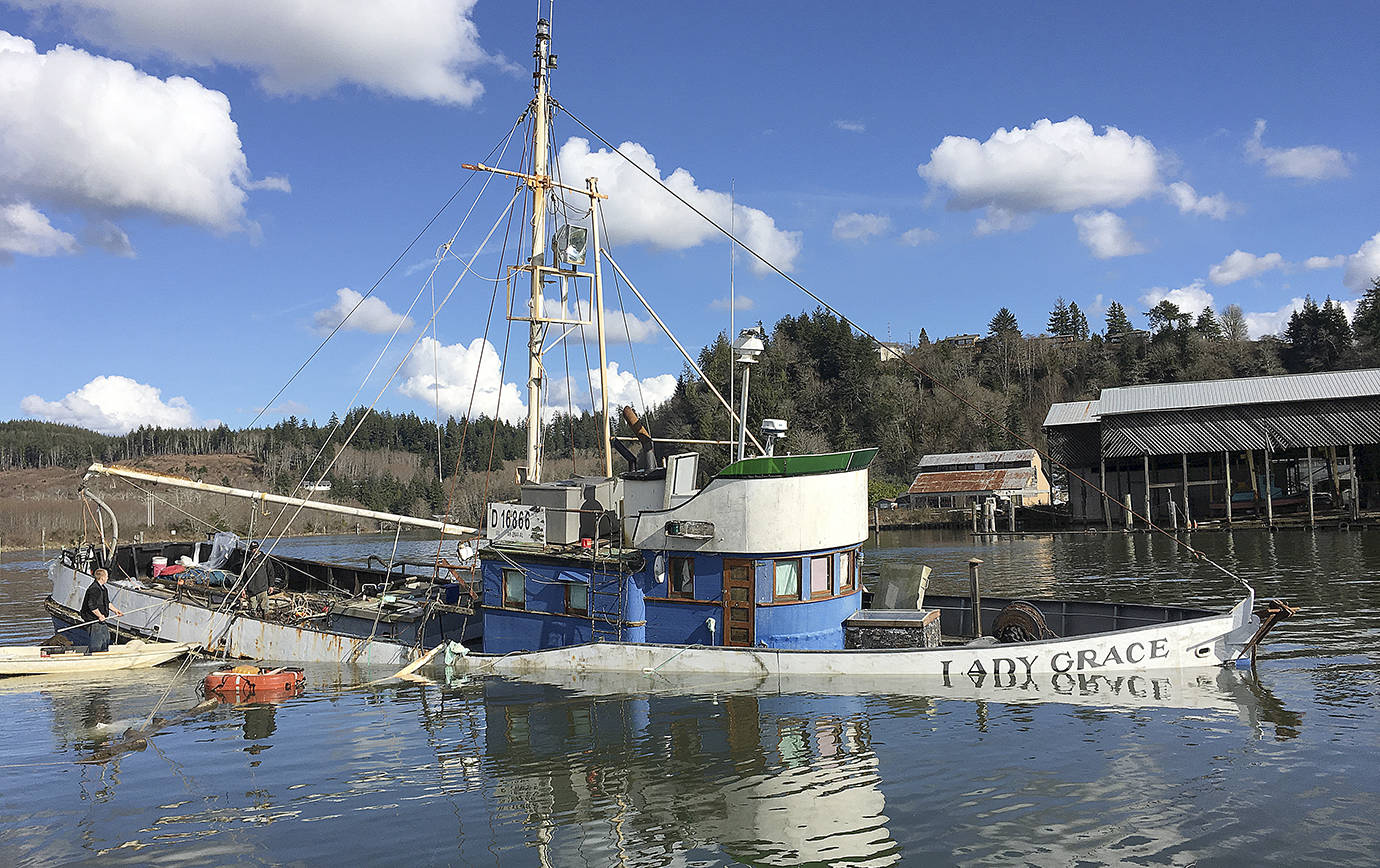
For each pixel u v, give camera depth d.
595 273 23.06
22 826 10.45
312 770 12.31
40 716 16.19
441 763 12.39
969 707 14.02
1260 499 68.25
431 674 18.20
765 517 16.22
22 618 32.06
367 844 9.58
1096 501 75.56
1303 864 8.52
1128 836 9.25
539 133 22.16
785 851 9.10
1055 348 177.75
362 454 192.00
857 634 17.08
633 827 9.85
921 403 145.25
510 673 17.78
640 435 19.14
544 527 18.64
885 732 12.91
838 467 16.91
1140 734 12.51
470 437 176.75
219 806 10.98
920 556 54.16
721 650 16.09
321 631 20.53
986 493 88.56
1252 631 15.59
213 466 190.88
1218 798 10.19
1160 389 77.44
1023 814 9.88
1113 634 15.41
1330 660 16.97
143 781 12.12
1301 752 11.60
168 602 23.19
